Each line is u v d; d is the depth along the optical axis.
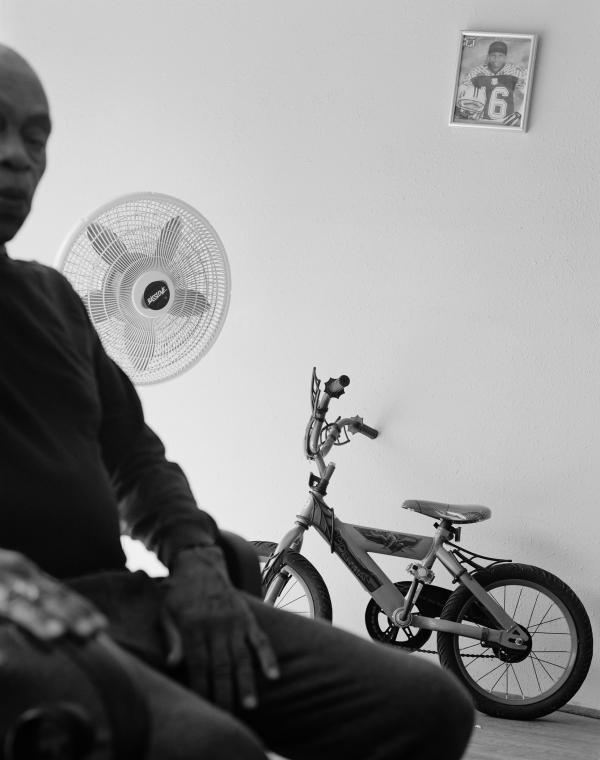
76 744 0.80
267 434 3.70
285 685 1.13
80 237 2.61
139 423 1.34
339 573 3.62
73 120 3.85
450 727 1.08
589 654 3.21
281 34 3.65
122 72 3.80
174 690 0.96
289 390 3.67
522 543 3.46
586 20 3.37
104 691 0.78
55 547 1.11
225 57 3.71
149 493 1.28
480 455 3.49
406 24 3.53
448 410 3.52
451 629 3.30
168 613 1.15
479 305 3.48
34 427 1.13
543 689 3.46
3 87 1.14
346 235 3.60
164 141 3.77
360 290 3.59
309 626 1.18
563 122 3.40
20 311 1.19
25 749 0.79
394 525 3.57
